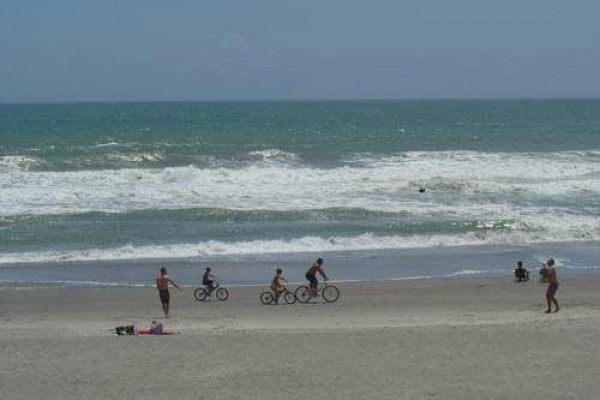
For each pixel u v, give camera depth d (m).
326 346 31.00
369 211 67.56
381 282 48.62
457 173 88.75
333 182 81.31
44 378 27.55
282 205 69.81
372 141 126.56
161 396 25.89
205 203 70.12
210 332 34.16
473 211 69.12
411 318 39.06
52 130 163.00
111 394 26.09
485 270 52.16
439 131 162.50
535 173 90.06
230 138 134.12
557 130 163.25
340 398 25.61
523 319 37.78
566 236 62.00
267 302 43.88
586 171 91.88
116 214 65.12
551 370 28.03
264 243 57.41
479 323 35.88
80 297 44.81
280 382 27.02
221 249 56.25
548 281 44.03
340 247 57.72
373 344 31.17
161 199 71.56
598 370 28.03
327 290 44.56
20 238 57.66
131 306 42.94
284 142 121.75
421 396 25.73
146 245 56.66
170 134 148.75
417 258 55.28
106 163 90.62
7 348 31.05
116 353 30.28
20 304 43.09
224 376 27.64
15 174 80.81
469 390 26.23
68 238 58.28
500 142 128.12
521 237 61.34
